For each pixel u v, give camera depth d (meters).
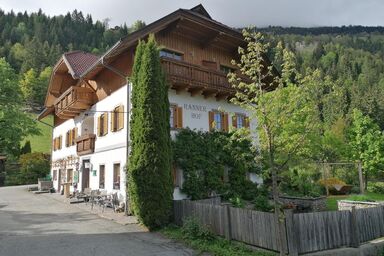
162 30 19.50
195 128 19.30
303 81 10.71
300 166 22.59
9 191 30.97
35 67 96.19
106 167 20.41
